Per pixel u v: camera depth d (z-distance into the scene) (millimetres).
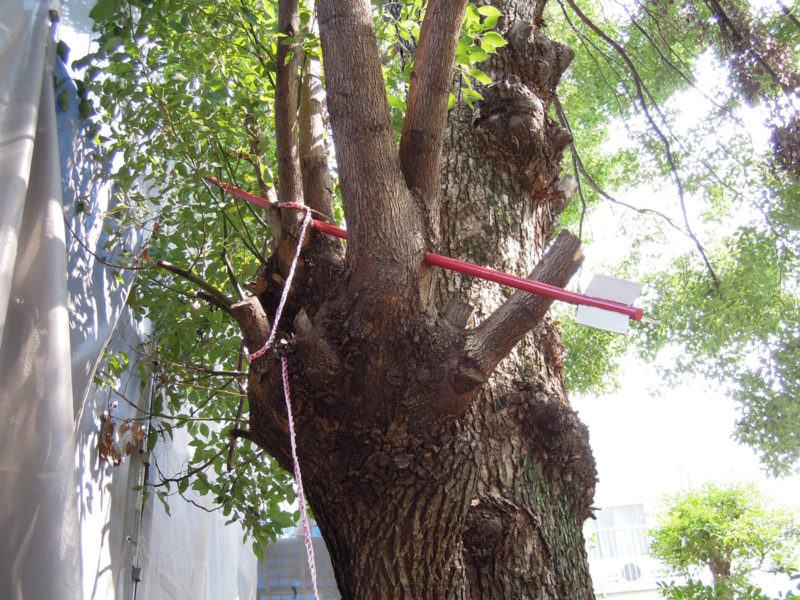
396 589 2309
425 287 2338
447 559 2371
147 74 3129
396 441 2318
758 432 7273
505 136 3445
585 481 3057
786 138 5855
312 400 2281
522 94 3473
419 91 2449
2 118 2283
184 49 3150
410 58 3371
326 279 2469
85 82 3115
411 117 2461
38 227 2395
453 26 2428
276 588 6707
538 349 3229
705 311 7504
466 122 3615
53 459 2090
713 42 6840
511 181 3496
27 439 2096
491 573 2752
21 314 2240
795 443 7074
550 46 3814
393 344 2273
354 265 2318
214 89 3129
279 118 2523
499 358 2344
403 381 2283
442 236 3365
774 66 5875
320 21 2389
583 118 8953
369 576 2344
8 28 2396
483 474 2850
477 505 2793
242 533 5836
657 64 7105
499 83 3521
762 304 7164
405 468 2326
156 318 3848
